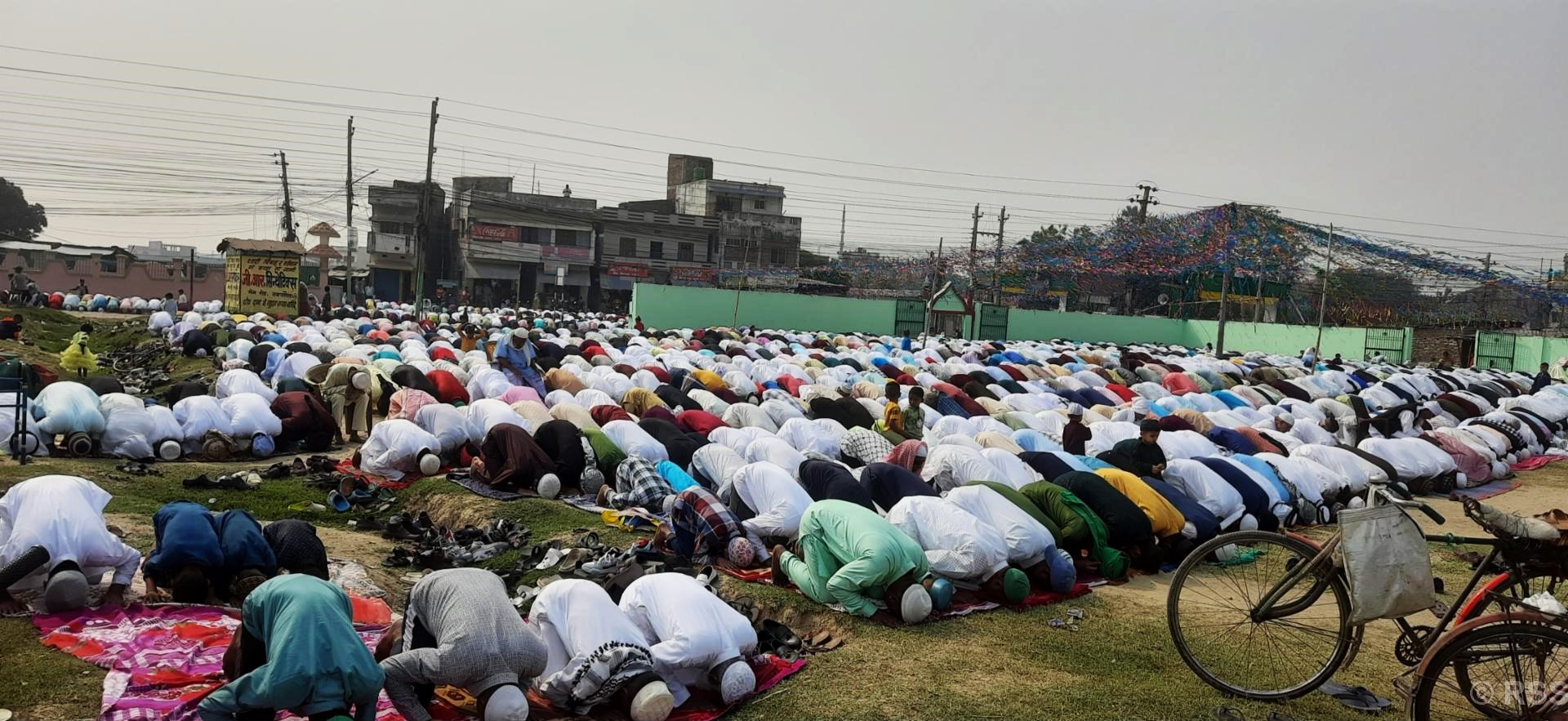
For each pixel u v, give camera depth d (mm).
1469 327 40625
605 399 15664
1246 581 6461
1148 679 6551
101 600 6918
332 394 15188
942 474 10578
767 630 7020
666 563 8156
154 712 5281
